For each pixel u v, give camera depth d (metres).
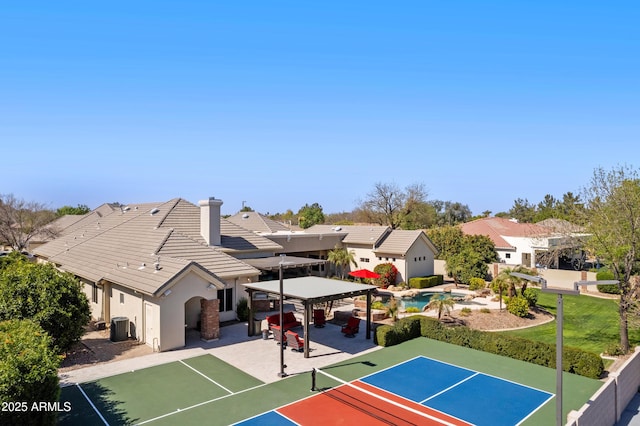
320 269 47.31
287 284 24.64
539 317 29.89
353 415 14.89
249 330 24.52
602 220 22.50
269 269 30.20
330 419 14.59
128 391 16.75
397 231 46.34
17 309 18.66
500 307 31.19
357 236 47.22
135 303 23.62
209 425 14.11
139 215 38.38
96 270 28.75
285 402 15.88
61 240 45.03
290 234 42.56
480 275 44.03
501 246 52.19
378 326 25.03
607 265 23.16
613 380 15.84
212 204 32.81
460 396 16.55
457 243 48.88
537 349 20.25
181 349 22.02
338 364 20.02
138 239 31.36
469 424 14.38
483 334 22.42
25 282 19.39
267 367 19.50
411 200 77.12
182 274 22.02
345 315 27.66
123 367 19.34
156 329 21.69
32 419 11.37
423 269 45.50
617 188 22.30
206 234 32.84
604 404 14.95
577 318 30.28
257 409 15.29
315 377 17.81
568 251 29.03
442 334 23.95
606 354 21.89
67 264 33.47
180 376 18.33
